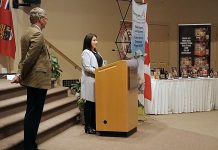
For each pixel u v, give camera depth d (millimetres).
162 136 4973
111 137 4879
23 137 4020
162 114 6746
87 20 7418
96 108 4938
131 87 4926
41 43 3607
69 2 7227
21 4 6777
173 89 6816
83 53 5051
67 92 6512
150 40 8055
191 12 8344
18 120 4242
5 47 6457
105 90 4871
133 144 4520
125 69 4766
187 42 7938
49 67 3758
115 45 7723
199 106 7117
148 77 6055
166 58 8242
